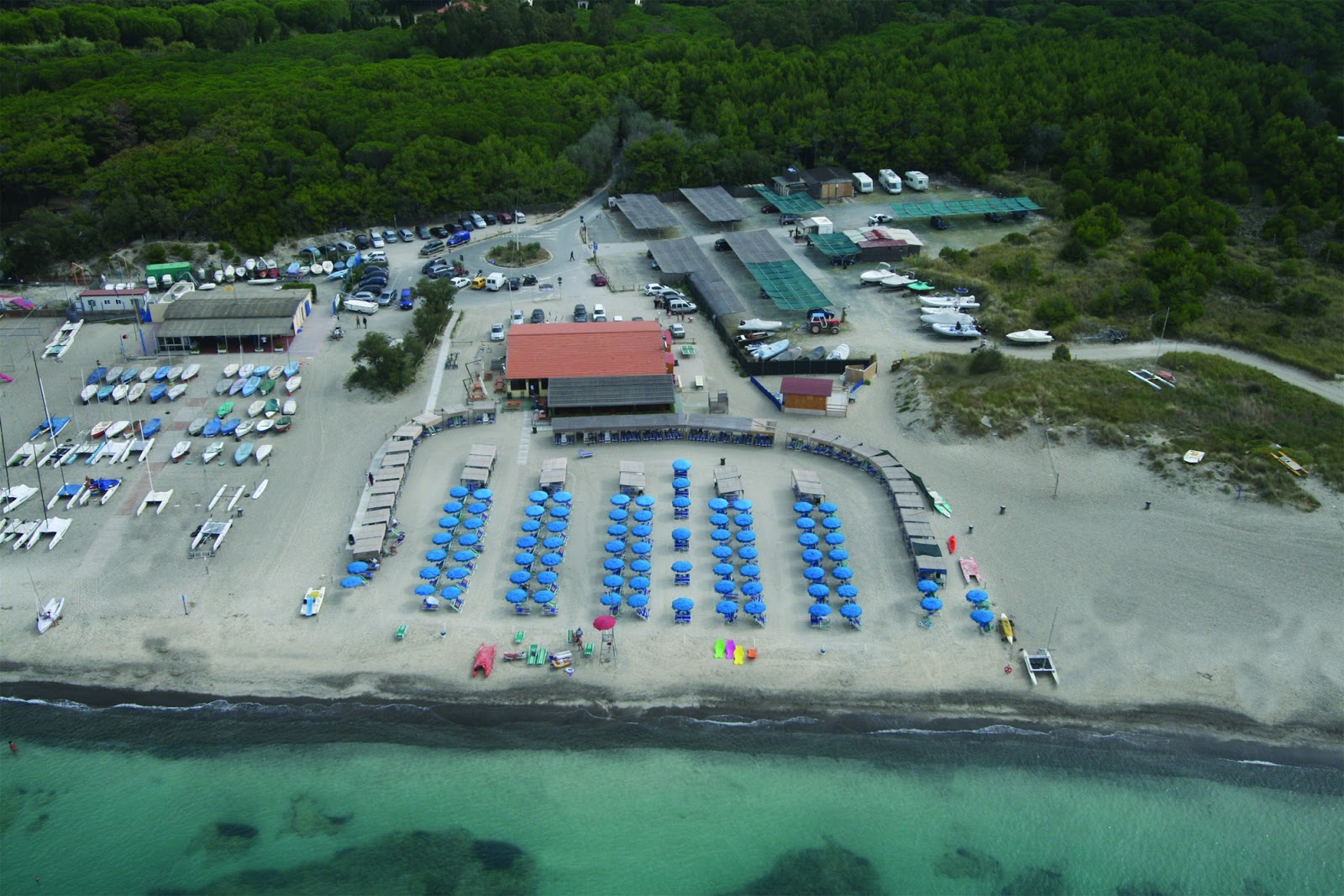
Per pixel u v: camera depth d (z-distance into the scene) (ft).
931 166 624.59
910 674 265.34
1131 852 225.56
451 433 368.27
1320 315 433.07
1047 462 342.03
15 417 380.99
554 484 331.16
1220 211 520.01
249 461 352.28
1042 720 254.06
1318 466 327.67
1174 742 248.32
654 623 280.51
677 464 338.75
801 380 375.86
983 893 216.95
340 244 532.32
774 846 226.17
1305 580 289.74
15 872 220.64
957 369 391.86
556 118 646.74
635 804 235.81
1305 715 253.65
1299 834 228.84
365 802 236.02
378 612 285.43
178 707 258.57
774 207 588.09
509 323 453.17
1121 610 283.18
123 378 403.13
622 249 540.93
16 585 295.69
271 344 432.25
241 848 225.56
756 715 255.50
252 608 287.28
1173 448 339.77
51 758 245.86
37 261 504.43
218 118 602.44
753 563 297.74
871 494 331.16
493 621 281.95
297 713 256.73
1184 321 420.36
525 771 242.99
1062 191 579.89
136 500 331.36
